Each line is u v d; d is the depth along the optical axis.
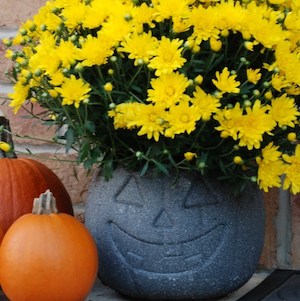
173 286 1.40
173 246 1.39
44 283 1.34
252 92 1.37
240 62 1.35
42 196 1.39
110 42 1.33
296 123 1.39
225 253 1.41
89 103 1.33
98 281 1.59
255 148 1.38
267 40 1.33
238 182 1.40
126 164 1.42
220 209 1.40
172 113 1.30
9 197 1.51
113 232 1.42
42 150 1.75
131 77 1.38
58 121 1.42
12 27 1.75
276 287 1.50
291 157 1.37
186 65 1.34
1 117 1.57
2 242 1.38
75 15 1.38
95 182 1.48
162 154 1.36
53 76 1.35
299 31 1.40
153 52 1.32
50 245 1.35
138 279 1.41
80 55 1.34
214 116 1.32
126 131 1.39
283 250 1.70
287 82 1.35
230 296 1.50
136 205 1.40
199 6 1.35
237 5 1.34
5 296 1.49
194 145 1.35
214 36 1.32
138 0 1.38
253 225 1.44
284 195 1.69
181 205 1.39
